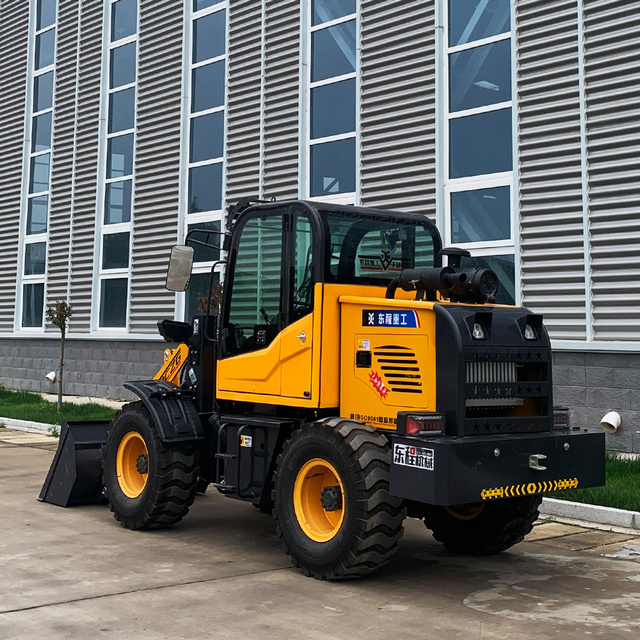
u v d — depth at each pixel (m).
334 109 13.05
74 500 7.95
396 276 6.51
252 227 6.66
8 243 19.83
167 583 5.42
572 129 10.20
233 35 14.59
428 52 11.79
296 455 5.79
